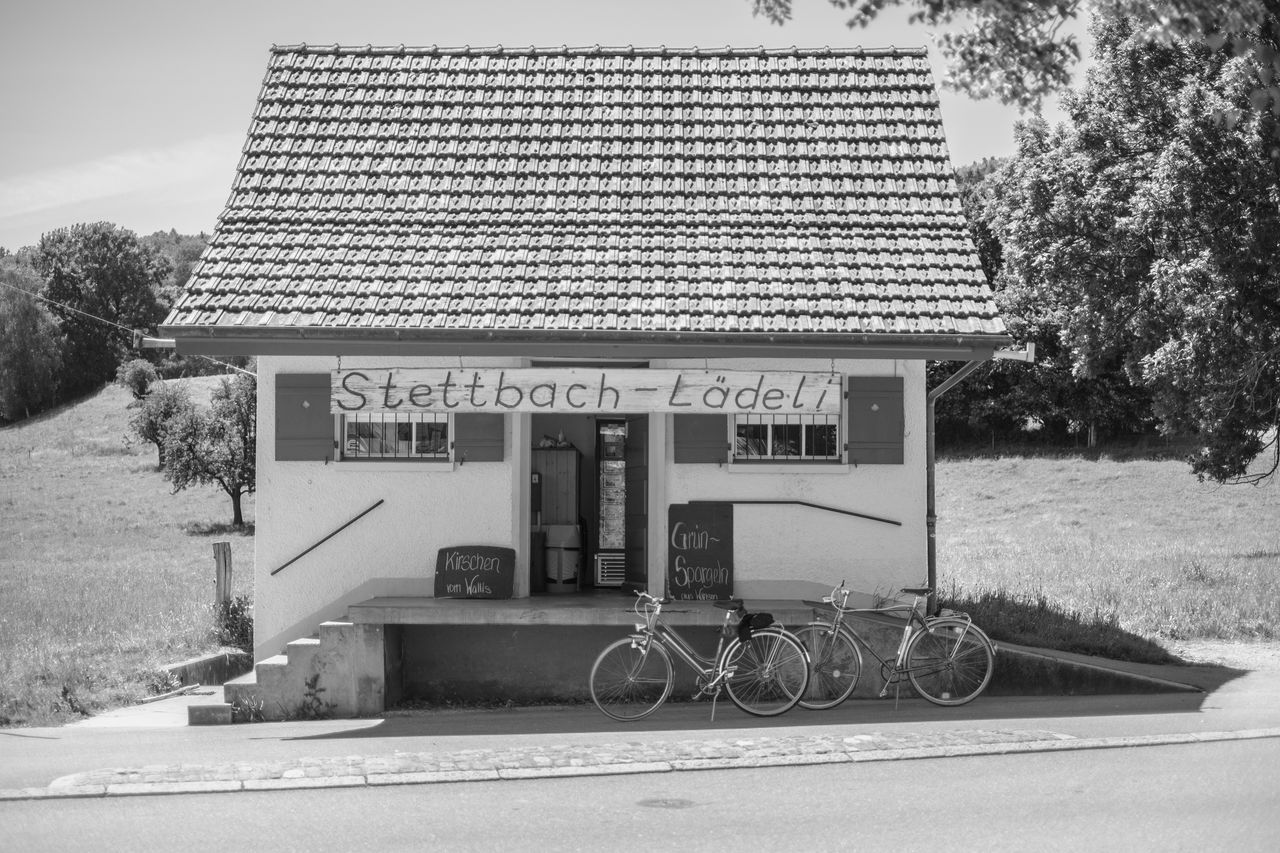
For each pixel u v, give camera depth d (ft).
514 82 54.95
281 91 53.78
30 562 124.36
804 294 45.42
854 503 46.44
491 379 44.93
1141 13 25.98
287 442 46.62
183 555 133.80
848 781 29.45
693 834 24.86
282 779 30.01
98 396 347.77
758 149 51.90
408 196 49.49
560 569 49.26
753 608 43.45
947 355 44.39
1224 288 88.74
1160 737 33.94
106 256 389.80
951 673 42.27
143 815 26.89
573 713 42.45
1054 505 153.28
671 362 46.42
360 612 42.60
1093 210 108.27
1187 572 81.10
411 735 37.60
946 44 28.53
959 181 224.12
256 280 45.62
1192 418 104.22
